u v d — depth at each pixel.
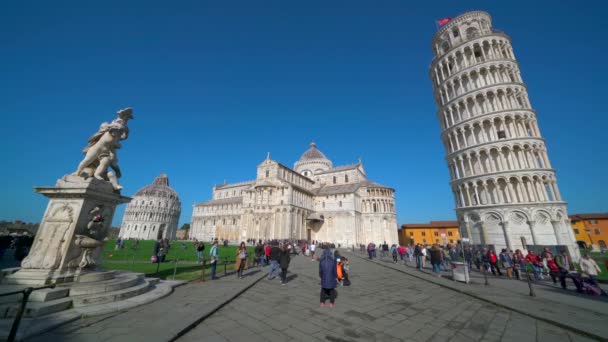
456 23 47.38
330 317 9.45
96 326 7.36
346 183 86.19
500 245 34.75
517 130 37.88
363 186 79.81
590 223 66.56
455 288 15.24
